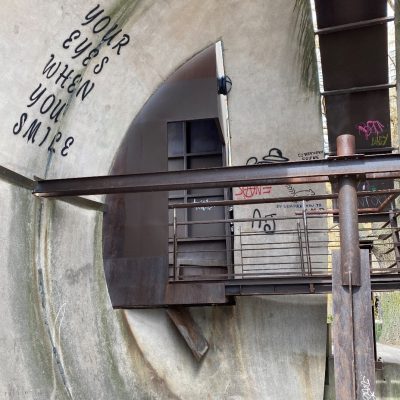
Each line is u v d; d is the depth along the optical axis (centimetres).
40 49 786
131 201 1140
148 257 1110
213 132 1523
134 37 991
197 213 1493
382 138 1491
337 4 1199
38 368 748
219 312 1279
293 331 1274
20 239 785
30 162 828
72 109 917
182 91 1211
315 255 1364
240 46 1324
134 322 1098
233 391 1214
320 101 1461
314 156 1485
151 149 1158
